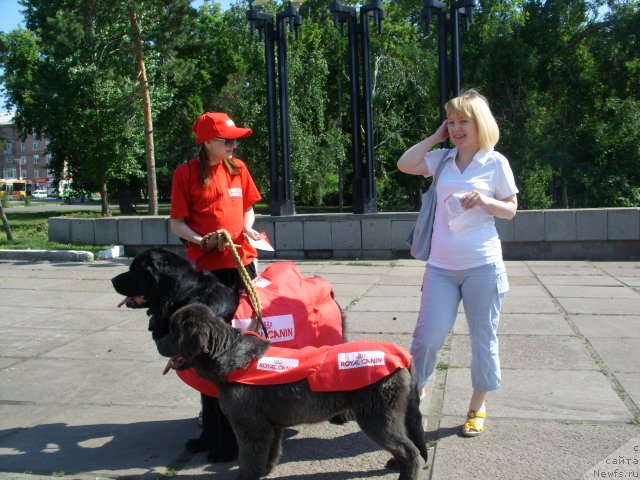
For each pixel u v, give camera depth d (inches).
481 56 979.9
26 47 1309.1
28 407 191.3
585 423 166.9
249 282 151.3
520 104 986.1
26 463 153.3
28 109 1296.8
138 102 882.1
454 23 482.9
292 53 1196.5
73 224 525.0
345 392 130.2
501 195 155.6
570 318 281.3
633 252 447.8
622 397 185.3
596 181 954.7
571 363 217.2
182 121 1409.9
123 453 158.9
